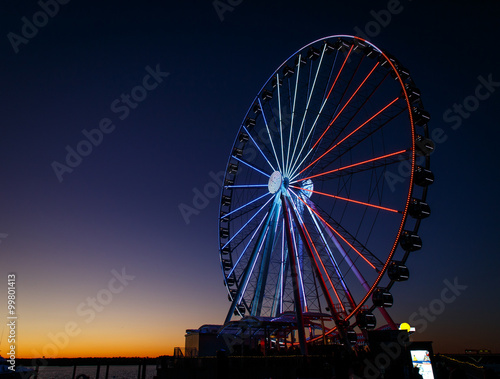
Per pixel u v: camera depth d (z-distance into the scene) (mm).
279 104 42188
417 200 25797
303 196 35500
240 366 26812
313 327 37281
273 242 39031
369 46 32688
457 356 31500
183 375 30297
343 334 28781
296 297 32062
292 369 24875
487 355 30047
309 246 33625
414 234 25859
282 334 40312
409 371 18469
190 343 46250
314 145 34812
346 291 32094
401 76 28734
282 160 39344
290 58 41438
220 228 47250
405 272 25891
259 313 38000
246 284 39594
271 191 39344
